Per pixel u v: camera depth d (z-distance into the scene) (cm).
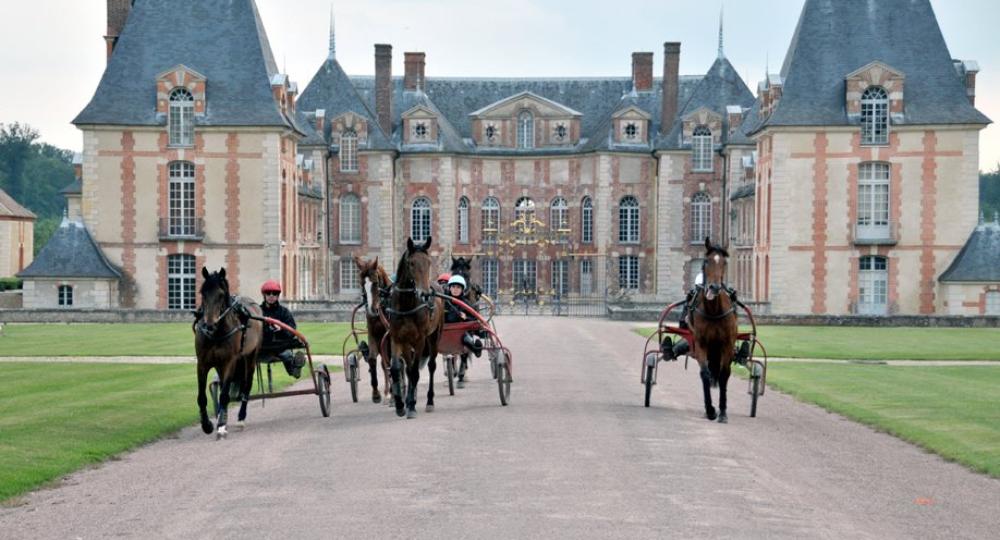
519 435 1678
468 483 1312
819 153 5647
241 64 5947
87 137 5847
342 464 1452
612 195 8019
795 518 1169
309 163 7338
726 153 7706
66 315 5322
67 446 1603
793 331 4753
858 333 4612
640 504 1208
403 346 1903
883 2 5816
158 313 5316
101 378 2567
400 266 1917
